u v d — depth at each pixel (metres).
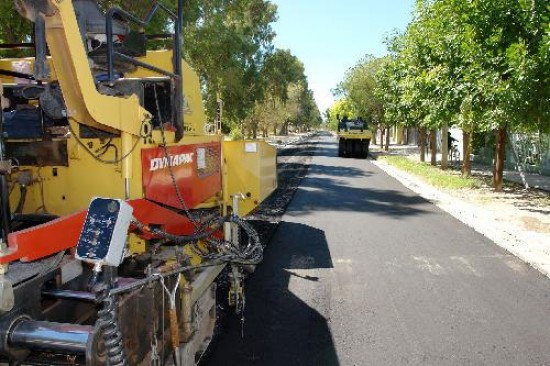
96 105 3.29
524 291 6.21
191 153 4.80
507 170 21.44
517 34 11.26
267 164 7.08
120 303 2.78
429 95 14.41
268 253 7.89
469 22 11.76
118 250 2.71
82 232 2.71
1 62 4.72
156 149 4.00
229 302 5.61
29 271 3.00
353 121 32.75
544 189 15.19
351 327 5.14
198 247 4.70
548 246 8.35
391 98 24.44
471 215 11.16
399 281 6.58
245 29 34.34
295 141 60.34
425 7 15.62
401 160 25.34
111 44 3.54
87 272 3.58
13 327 2.71
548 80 10.52
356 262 7.45
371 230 9.61
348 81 37.75
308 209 11.90
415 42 16.03
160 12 11.90
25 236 2.75
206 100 23.86
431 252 8.02
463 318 5.38
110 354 2.59
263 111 53.94
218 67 26.59
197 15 18.36
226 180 6.47
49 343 2.65
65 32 3.03
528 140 20.03
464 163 18.34
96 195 3.74
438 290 6.24
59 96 3.69
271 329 5.09
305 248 8.22
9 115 3.76
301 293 6.11
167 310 3.47
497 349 4.68
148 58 5.27
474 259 7.61
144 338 3.08
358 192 14.91
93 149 3.72
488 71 11.32
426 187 15.91
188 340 3.73
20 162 3.79
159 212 4.03
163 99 4.54
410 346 4.73
